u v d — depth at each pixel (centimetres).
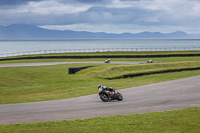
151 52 9894
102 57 8831
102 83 3597
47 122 1338
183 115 1350
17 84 3653
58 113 1612
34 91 2970
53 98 2347
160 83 3203
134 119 1334
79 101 2106
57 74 4781
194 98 2053
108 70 4650
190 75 4119
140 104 1864
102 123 1264
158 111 1597
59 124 1283
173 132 1031
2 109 1781
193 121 1192
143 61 7375
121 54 9262
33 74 4703
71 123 1298
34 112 1656
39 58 8769
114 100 2095
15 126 1263
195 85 2866
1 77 4241
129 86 3058
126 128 1139
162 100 2005
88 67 5188
